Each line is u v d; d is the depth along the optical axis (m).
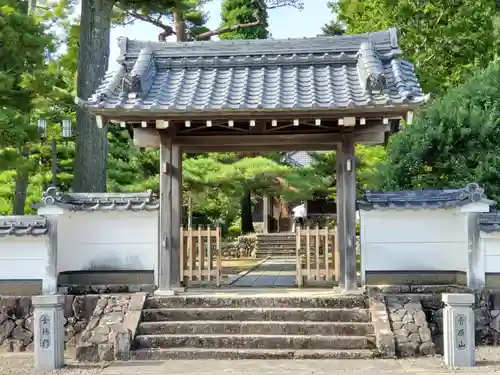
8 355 8.52
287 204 35.59
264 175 20.81
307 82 9.40
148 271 9.60
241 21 26.23
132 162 19.30
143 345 8.01
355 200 9.31
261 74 9.66
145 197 9.70
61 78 16.89
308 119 8.73
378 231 9.45
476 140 12.89
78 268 9.68
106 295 8.98
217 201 24.86
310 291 9.56
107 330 8.09
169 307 8.78
